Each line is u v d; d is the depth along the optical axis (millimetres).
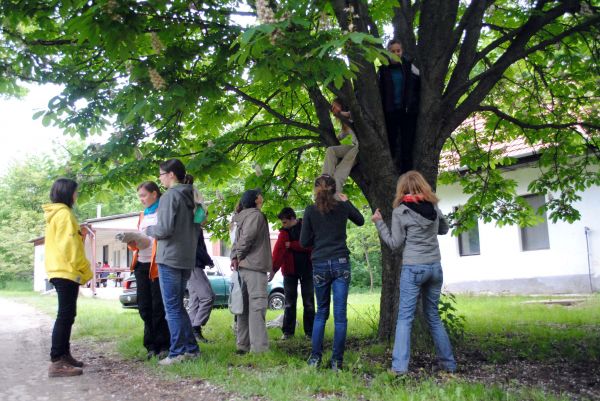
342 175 5934
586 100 8672
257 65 3973
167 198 5184
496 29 7453
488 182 9766
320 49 3697
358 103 5590
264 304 5852
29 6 5320
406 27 6691
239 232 5844
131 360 5906
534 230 15570
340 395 4062
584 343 6371
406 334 4691
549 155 9430
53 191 5289
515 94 9016
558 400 3760
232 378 4625
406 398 3826
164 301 5344
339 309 4895
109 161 7062
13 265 39375
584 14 6219
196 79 5387
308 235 5016
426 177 6133
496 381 4559
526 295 14328
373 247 24234
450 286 17703
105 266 30953
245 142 7270
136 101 5152
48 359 6359
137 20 4371
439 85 6223
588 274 14180
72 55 6523
